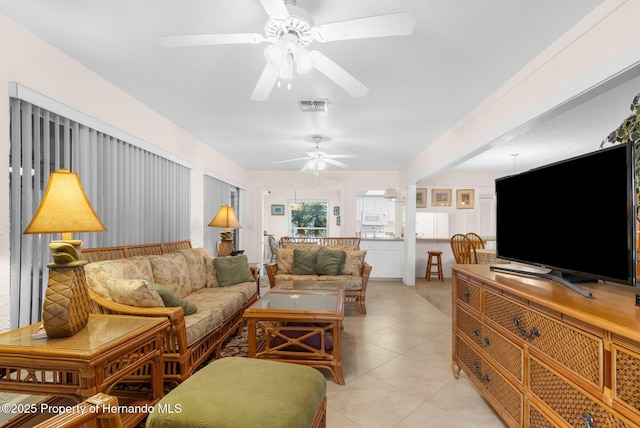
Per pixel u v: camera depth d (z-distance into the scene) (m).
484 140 2.96
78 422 0.60
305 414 1.23
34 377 1.42
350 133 4.11
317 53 1.67
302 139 4.44
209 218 4.90
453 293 2.42
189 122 3.71
